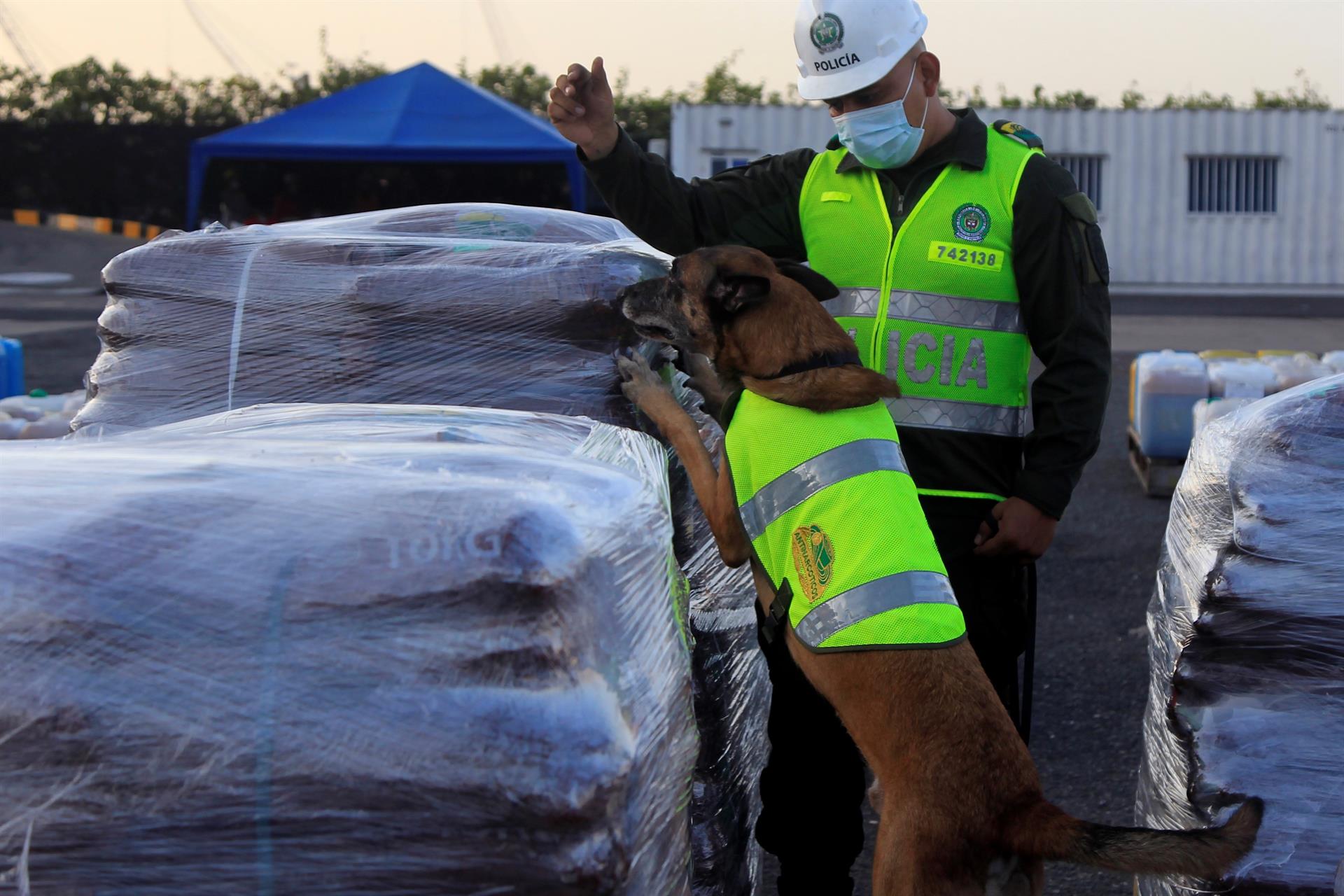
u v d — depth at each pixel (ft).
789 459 8.42
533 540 5.14
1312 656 7.31
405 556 5.17
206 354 8.74
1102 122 64.18
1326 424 7.45
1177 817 7.95
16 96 83.61
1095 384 9.43
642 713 5.67
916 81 9.27
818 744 9.13
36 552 5.29
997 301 9.55
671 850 6.18
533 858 4.99
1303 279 65.31
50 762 5.10
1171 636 8.50
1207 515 8.18
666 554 6.75
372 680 5.09
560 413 8.55
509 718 5.01
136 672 5.12
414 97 49.55
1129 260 65.21
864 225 9.73
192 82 85.05
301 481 5.61
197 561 5.26
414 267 8.63
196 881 5.08
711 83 98.48
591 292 8.51
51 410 18.99
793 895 9.41
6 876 5.11
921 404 9.54
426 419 7.25
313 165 57.47
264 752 5.05
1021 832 7.30
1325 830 7.17
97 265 65.77
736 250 9.12
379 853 5.05
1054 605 19.01
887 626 7.75
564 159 47.73
